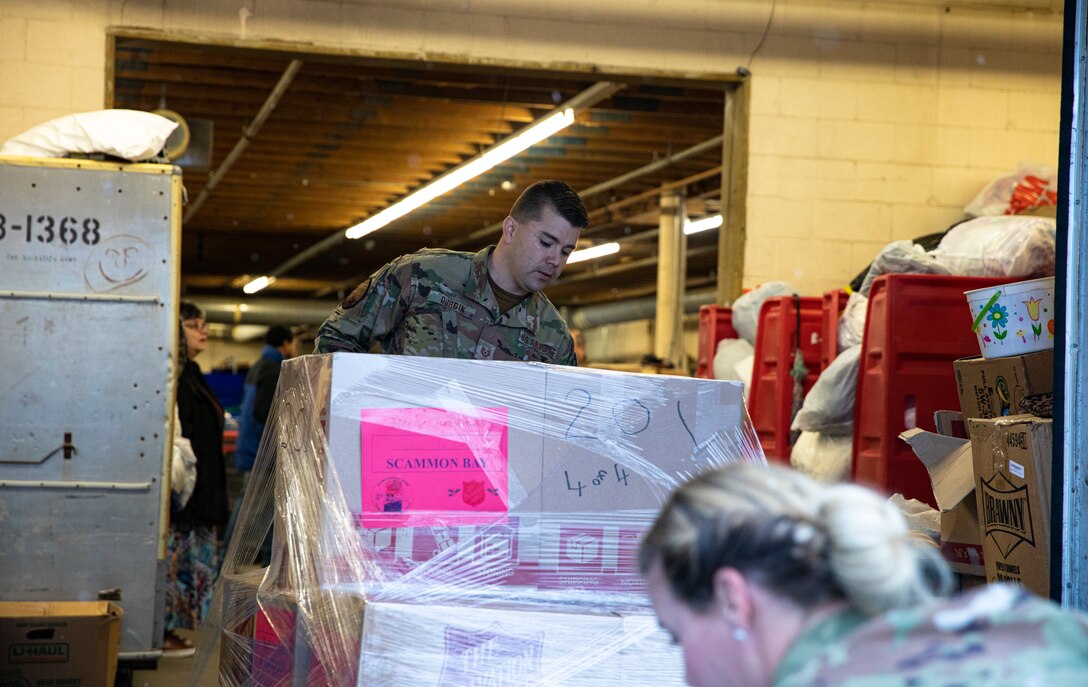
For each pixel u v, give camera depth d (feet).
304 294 80.48
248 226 49.73
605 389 6.80
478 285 9.42
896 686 3.05
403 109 28.78
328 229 50.31
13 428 12.72
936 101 22.61
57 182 12.82
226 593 7.76
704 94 27.12
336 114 29.43
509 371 6.68
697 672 3.53
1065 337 9.12
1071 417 9.07
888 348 15.03
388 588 6.40
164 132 13.33
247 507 8.13
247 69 26.16
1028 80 22.93
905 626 3.23
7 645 11.55
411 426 6.53
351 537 6.40
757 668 3.37
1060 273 9.22
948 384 15.05
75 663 11.63
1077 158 9.23
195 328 18.48
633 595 6.68
